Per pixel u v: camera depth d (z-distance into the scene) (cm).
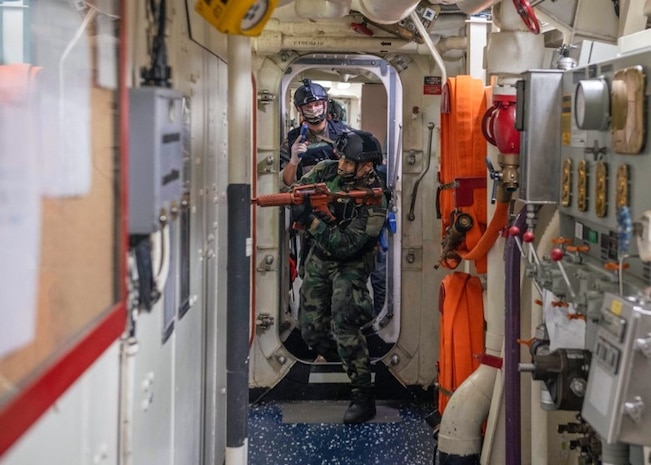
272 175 480
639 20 258
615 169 195
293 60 473
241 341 251
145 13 183
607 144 201
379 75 486
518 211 342
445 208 411
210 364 296
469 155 380
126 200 154
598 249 216
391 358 500
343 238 449
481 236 381
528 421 344
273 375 501
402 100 481
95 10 161
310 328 479
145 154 163
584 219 225
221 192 313
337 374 501
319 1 384
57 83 158
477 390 371
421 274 495
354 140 452
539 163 256
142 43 180
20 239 129
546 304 262
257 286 491
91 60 157
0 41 172
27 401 104
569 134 238
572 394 214
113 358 162
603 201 202
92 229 148
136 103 162
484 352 392
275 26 452
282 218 493
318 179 475
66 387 121
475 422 373
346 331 464
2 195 128
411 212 489
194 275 253
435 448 399
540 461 318
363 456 418
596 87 196
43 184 139
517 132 312
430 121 481
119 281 152
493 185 357
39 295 127
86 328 135
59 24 165
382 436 445
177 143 188
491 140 330
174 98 180
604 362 173
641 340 161
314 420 470
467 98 381
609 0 273
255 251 448
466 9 317
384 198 461
